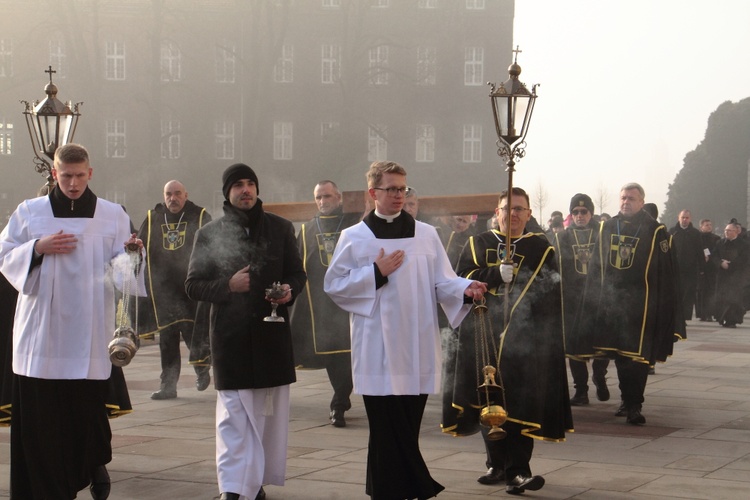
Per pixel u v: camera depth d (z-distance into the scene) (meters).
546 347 6.35
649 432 8.28
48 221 5.61
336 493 6.07
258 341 5.63
